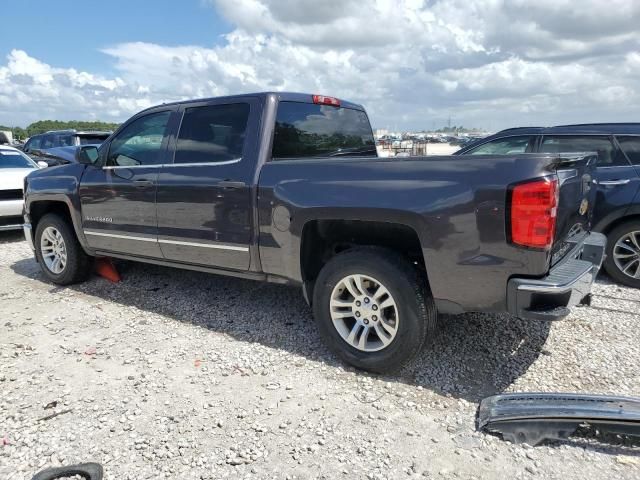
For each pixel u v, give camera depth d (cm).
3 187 755
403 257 317
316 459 249
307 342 383
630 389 309
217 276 554
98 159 479
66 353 370
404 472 239
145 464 247
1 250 732
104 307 468
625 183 499
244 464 247
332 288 337
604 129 526
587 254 343
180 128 418
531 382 320
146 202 433
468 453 252
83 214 491
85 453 256
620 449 251
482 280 285
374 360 325
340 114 458
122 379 330
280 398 304
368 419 282
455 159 287
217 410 292
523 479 232
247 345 379
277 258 359
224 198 378
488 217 275
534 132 573
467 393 308
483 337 385
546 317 270
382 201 304
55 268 540
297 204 337
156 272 572
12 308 471
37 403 302
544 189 261
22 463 249
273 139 374
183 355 364
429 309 313
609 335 388
